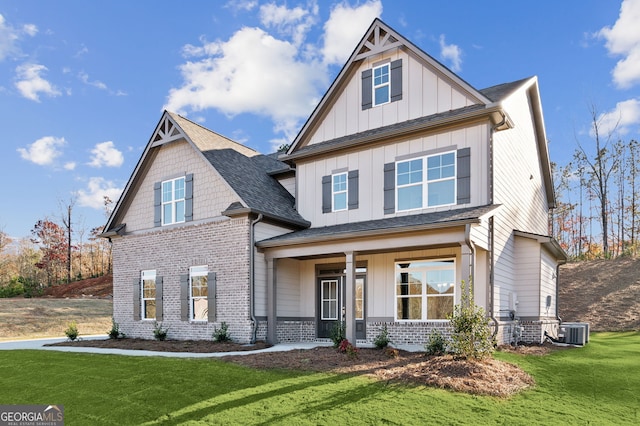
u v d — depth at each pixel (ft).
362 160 48.47
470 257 35.01
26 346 49.32
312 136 53.47
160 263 54.49
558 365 32.60
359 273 47.34
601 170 114.11
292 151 53.57
